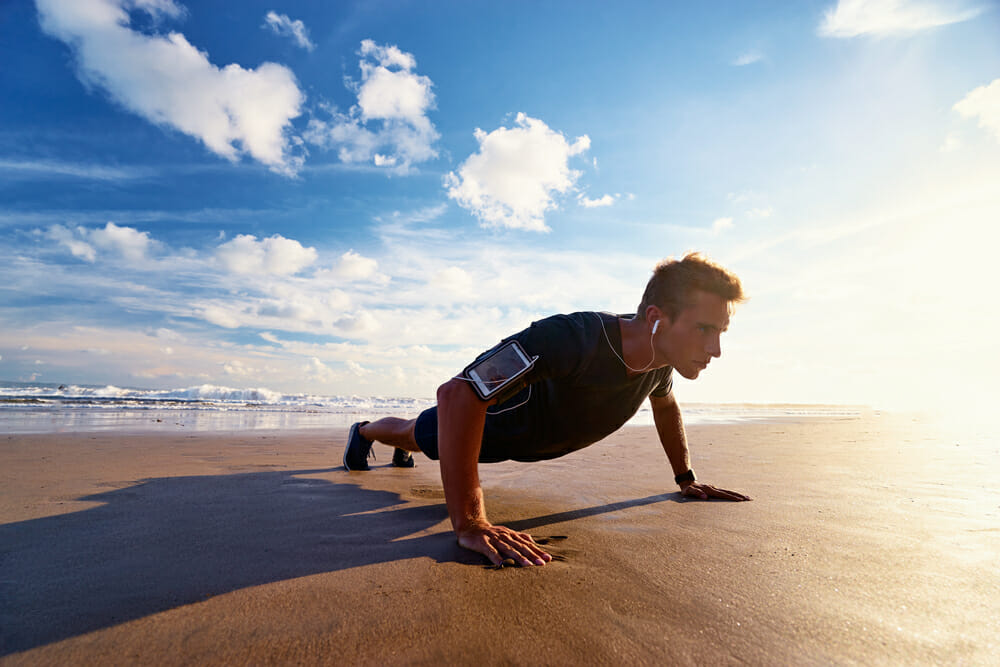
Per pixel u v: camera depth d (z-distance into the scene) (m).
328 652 0.95
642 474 3.32
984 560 1.53
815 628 1.07
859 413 20.86
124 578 1.33
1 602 1.17
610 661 0.93
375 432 3.22
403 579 1.34
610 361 1.93
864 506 2.31
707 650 0.97
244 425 7.65
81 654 0.94
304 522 1.96
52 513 2.02
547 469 3.52
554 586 1.30
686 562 1.50
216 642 0.98
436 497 2.52
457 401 1.75
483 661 0.92
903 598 1.23
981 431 7.76
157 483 2.73
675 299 1.81
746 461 3.96
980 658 0.95
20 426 6.08
